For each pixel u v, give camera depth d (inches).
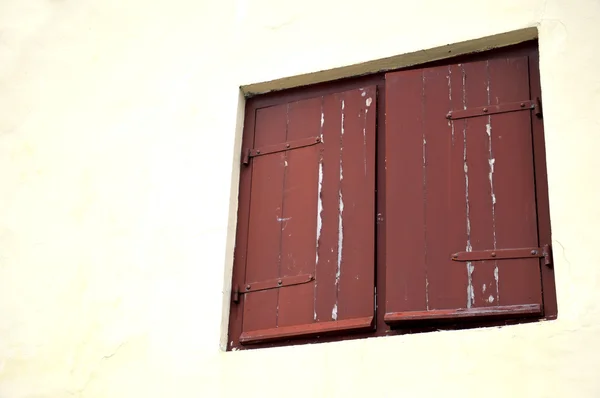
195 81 252.1
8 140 266.5
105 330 232.8
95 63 267.1
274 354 214.4
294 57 243.4
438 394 197.3
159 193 243.1
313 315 219.3
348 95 237.1
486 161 217.9
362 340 207.8
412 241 216.2
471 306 206.5
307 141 236.7
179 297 229.6
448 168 220.2
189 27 259.8
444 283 210.4
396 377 201.8
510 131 218.7
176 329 226.4
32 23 279.3
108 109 259.1
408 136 226.1
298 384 209.2
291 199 232.8
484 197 215.0
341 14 243.1
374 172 227.5
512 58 225.5
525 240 208.7
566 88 213.9
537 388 191.5
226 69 249.8
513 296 204.7
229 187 236.2
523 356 194.7
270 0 252.8
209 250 231.6
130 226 242.4
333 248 224.1
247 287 228.2
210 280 228.5
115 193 248.2
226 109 244.8
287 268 226.4
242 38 251.6
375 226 222.7
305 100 241.6
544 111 213.5
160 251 236.2
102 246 243.0
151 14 266.1
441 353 200.4
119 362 227.8
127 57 263.9
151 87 256.7
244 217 235.9
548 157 208.8
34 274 246.4
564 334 193.6
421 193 219.9
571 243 200.2
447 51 230.2
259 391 211.9
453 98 226.2
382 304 215.5
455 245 213.0
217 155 241.0
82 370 230.5
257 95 247.6
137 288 234.4
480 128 221.3
